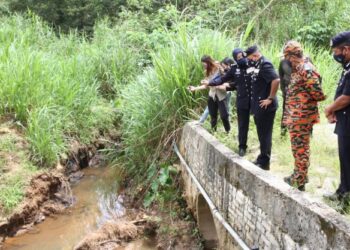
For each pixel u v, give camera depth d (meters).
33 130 9.17
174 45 8.66
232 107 8.16
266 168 5.51
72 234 7.67
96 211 8.48
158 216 7.77
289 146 6.44
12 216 7.52
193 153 7.24
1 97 9.48
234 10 12.98
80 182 9.66
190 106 8.25
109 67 13.09
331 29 11.73
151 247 7.20
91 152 10.62
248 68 5.44
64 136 9.87
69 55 13.60
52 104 9.90
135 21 14.00
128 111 9.45
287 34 12.36
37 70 10.14
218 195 5.88
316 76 4.45
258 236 4.54
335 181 5.14
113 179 9.79
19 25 13.81
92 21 16.91
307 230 3.63
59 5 17.08
